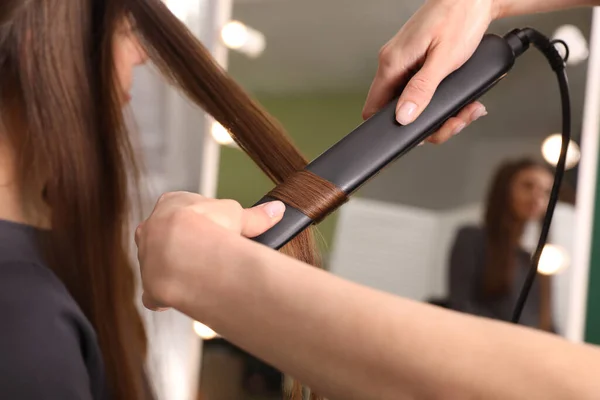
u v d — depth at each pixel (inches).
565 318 37.0
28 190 18.2
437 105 15.2
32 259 17.2
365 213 39.9
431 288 38.8
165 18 18.1
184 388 38.8
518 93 38.1
